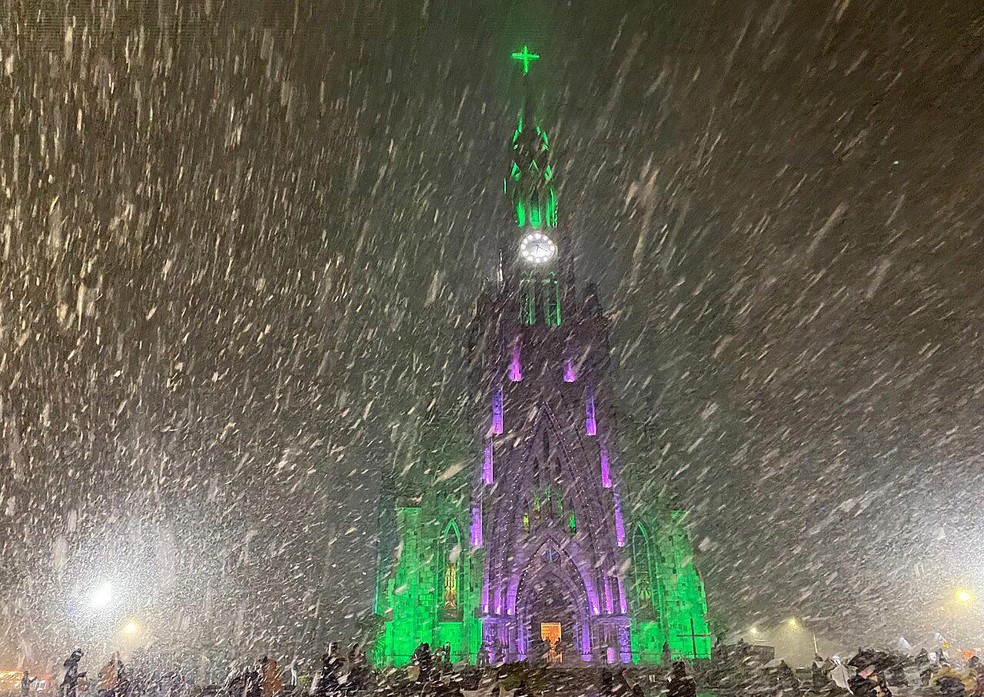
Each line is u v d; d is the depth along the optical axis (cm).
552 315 8456
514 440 7638
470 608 6806
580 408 7869
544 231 8819
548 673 4794
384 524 7738
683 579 7069
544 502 7419
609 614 6862
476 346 8281
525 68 9838
